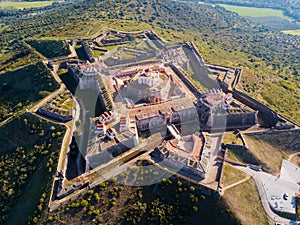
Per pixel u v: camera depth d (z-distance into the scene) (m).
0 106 149.88
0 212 98.44
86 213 87.56
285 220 97.88
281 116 136.62
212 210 92.44
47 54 191.25
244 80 167.62
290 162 120.62
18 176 107.12
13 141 120.44
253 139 125.38
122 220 87.12
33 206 91.62
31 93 151.25
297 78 197.62
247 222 91.44
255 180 107.31
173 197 93.62
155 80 134.38
